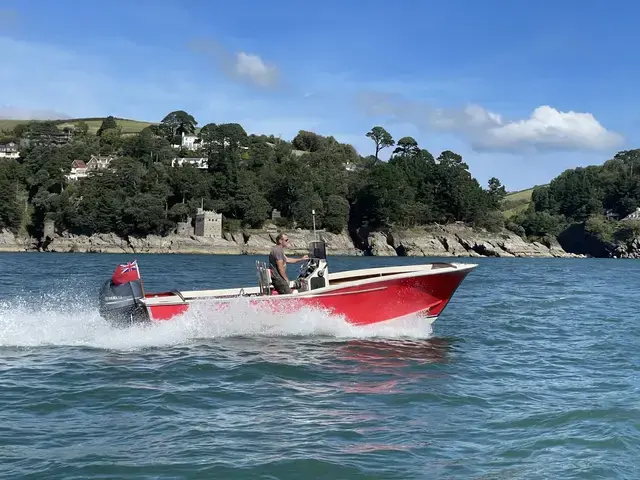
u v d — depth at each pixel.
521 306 21.62
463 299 23.98
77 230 140.12
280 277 13.44
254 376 9.59
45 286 28.36
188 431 6.92
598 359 11.66
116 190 145.62
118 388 8.74
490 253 147.00
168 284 29.70
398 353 11.70
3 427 6.99
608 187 186.00
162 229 139.38
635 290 31.66
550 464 6.02
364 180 156.25
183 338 12.70
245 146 182.88
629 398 8.51
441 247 145.50
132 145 177.12
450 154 172.50
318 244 13.86
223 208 144.88
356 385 9.16
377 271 15.13
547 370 10.56
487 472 5.84
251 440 6.64
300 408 7.91
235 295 14.09
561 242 170.50
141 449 6.31
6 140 197.38
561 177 194.25
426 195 159.00
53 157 161.88
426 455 6.27
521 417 7.58
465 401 8.34
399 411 7.85
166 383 9.09
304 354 11.34
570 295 27.25
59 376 9.45
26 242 144.25
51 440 6.57
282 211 152.75
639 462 6.08
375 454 6.27
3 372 9.69
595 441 6.65
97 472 5.69
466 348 12.54
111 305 12.39
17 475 5.60
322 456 6.17
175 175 148.62
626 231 156.00
